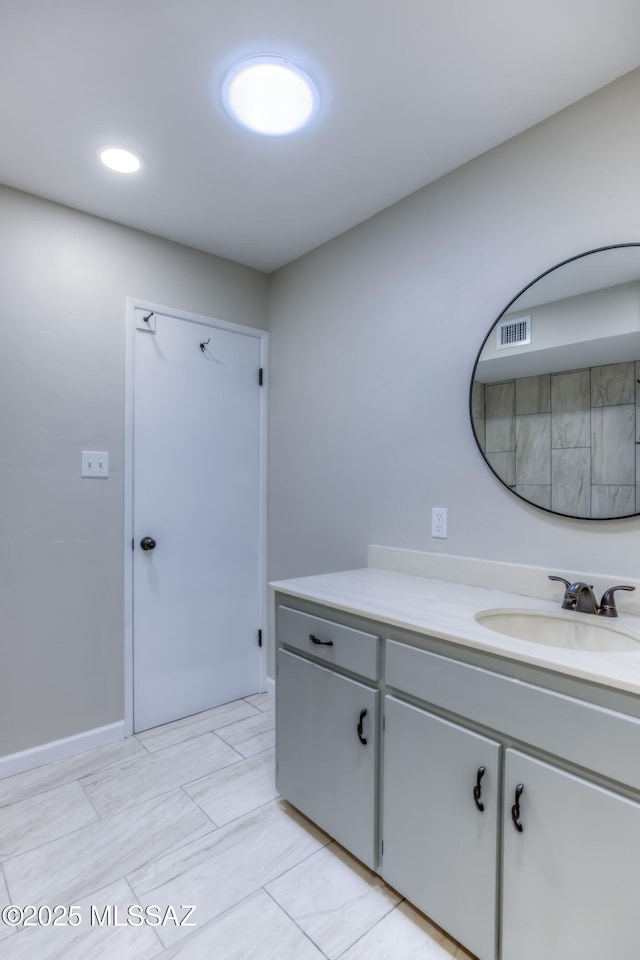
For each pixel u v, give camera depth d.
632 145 1.41
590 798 1.00
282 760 1.78
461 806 1.22
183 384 2.47
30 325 2.03
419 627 1.30
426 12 1.22
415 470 1.99
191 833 1.67
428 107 1.54
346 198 2.04
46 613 2.08
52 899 1.41
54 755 2.09
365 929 1.32
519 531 1.65
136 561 2.33
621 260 1.43
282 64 1.37
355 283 2.26
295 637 1.71
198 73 1.41
